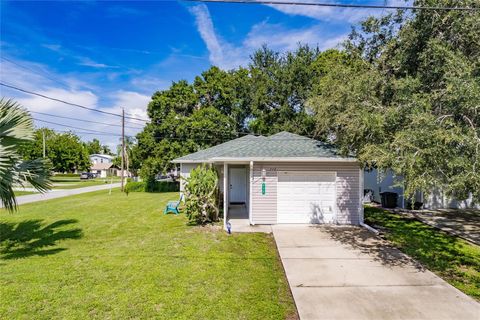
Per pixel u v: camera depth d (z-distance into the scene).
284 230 9.26
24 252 7.06
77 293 4.82
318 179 10.16
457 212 12.36
